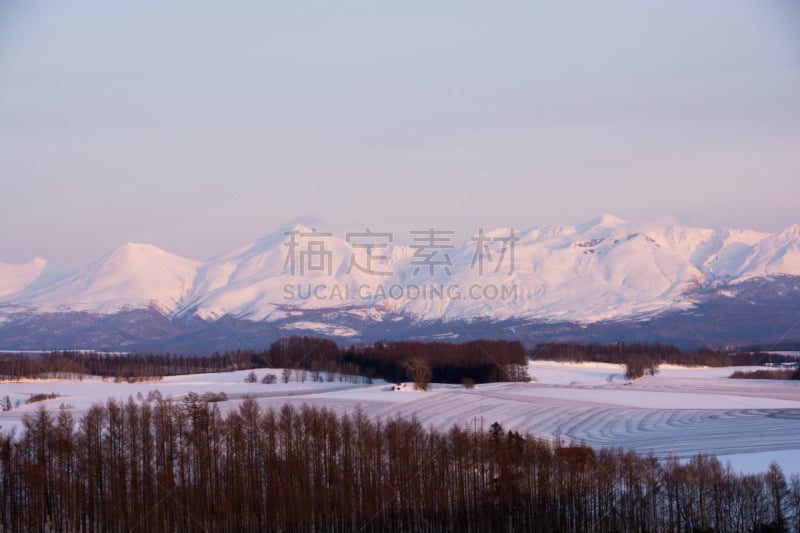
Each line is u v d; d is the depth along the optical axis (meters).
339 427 135.88
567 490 112.25
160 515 117.75
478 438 130.12
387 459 124.38
